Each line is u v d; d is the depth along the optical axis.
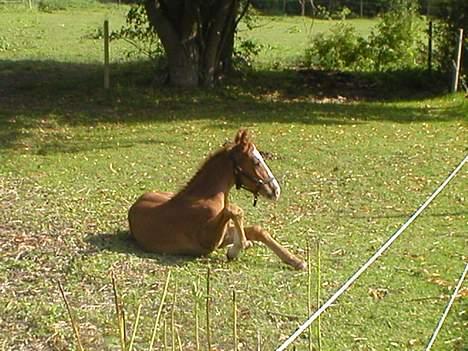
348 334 6.43
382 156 13.08
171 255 7.96
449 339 6.40
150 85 19.44
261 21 36.16
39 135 14.00
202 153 13.07
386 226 9.38
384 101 19.08
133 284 7.22
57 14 41.12
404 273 7.79
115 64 23.42
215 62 20.06
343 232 9.12
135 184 11.07
